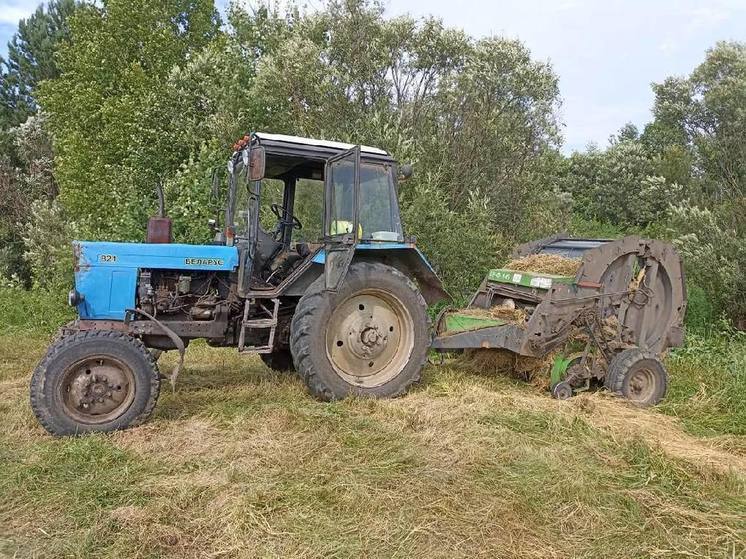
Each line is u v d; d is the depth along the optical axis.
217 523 3.14
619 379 5.62
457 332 6.08
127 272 5.03
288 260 5.71
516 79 10.66
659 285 6.18
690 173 10.75
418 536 3.04
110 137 14.36
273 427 4.49
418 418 4.69
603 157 18.94
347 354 5.42
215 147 10.59
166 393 5.42
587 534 3.14
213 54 12.64
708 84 10.76
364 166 5.63
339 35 10.76
